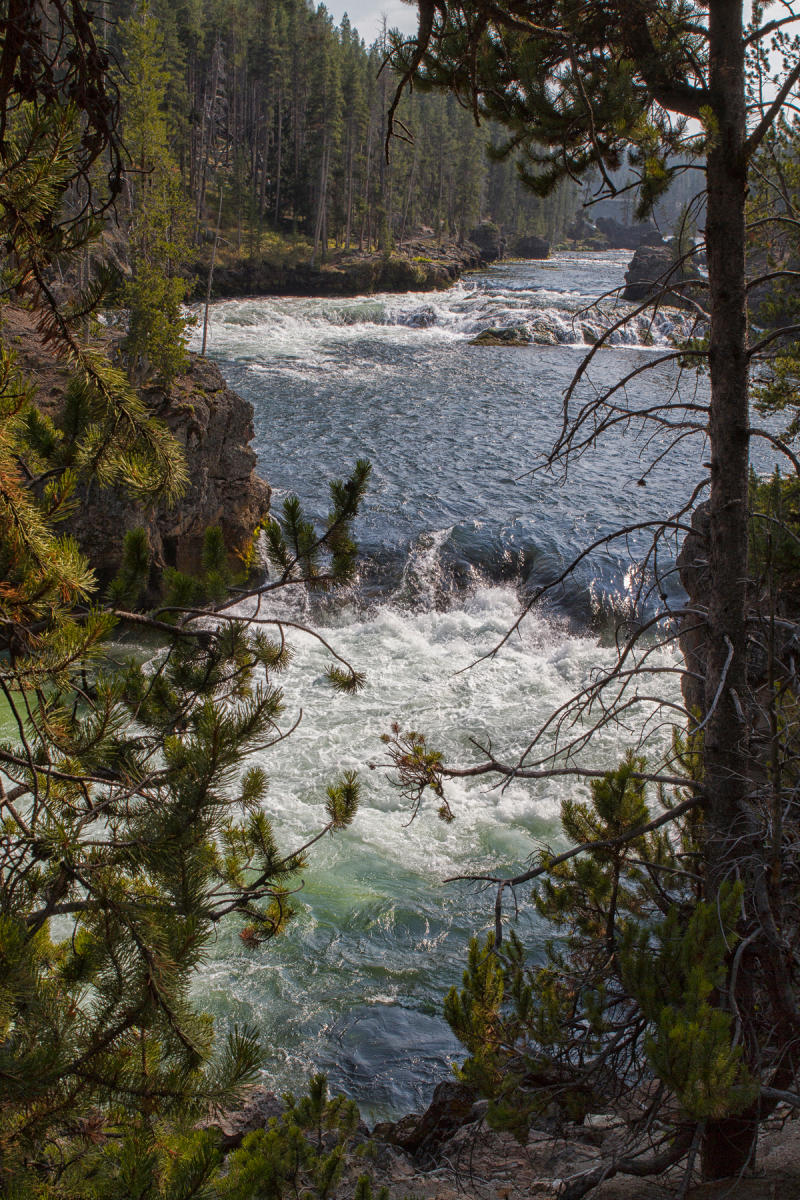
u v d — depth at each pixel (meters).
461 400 42.72
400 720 17.47
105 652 3.93
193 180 83.62
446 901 12.67
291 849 13.50
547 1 5.51
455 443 35.41
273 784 15.12
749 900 5.24
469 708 18.06
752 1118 4.95
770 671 5.10
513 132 5.91
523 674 19.66
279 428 36.81
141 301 21.97
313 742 16.52
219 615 5.11
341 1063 9.92
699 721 5.70
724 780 5.59
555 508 28.03
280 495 28.27
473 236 121.00
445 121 113.75
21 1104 3.45
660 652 20.36
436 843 13.91
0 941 3.25
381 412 40.03
